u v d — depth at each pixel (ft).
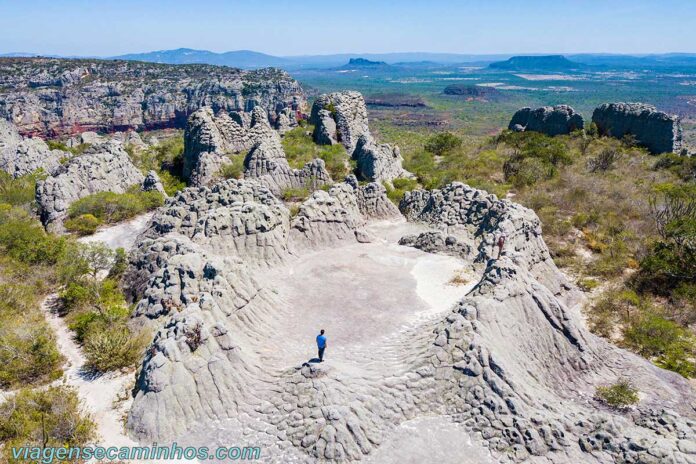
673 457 57.31
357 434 63.21
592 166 216.74
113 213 163.32
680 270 114.01
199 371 70.13
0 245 125.29
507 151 257.55
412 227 147.64
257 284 93.86
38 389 75.97
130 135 330.34
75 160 180.34
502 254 92.99
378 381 71.31
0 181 188.24
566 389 76.33
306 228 128.77
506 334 76.89
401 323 91.91
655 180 195.93
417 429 65.82
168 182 209.87
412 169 240.53
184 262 90.79
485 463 61.21
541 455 61.57
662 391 75.82
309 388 69.26
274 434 65.41
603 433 62.49
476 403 67.31
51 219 156.56
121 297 104.73
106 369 81.30
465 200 140.15
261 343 84.02
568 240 143.54
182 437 65.87
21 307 101.14
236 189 131.44
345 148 258.78
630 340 94.17
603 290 115.96
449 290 105.29
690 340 93.20
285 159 205.46
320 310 96.32
